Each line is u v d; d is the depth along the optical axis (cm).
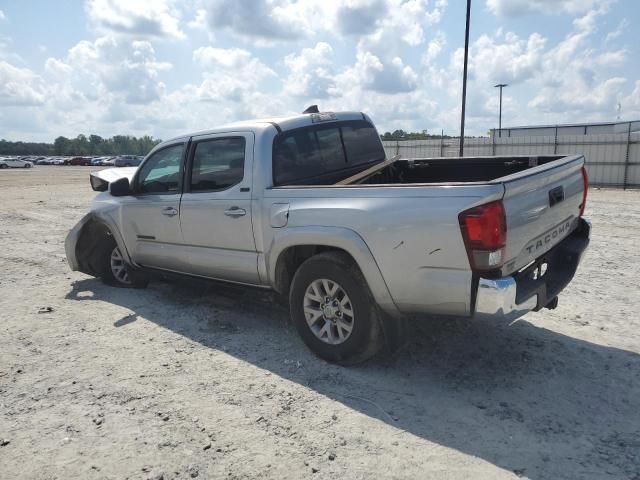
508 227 325
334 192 388
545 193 376
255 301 566
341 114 533
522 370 393
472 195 322
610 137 2356
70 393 368
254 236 443
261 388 372
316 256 397
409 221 344
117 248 628
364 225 364
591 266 700
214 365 411
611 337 451
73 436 314
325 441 307
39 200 1822
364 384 377
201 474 278
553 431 314
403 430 318
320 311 409
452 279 333
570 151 2467
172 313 535
